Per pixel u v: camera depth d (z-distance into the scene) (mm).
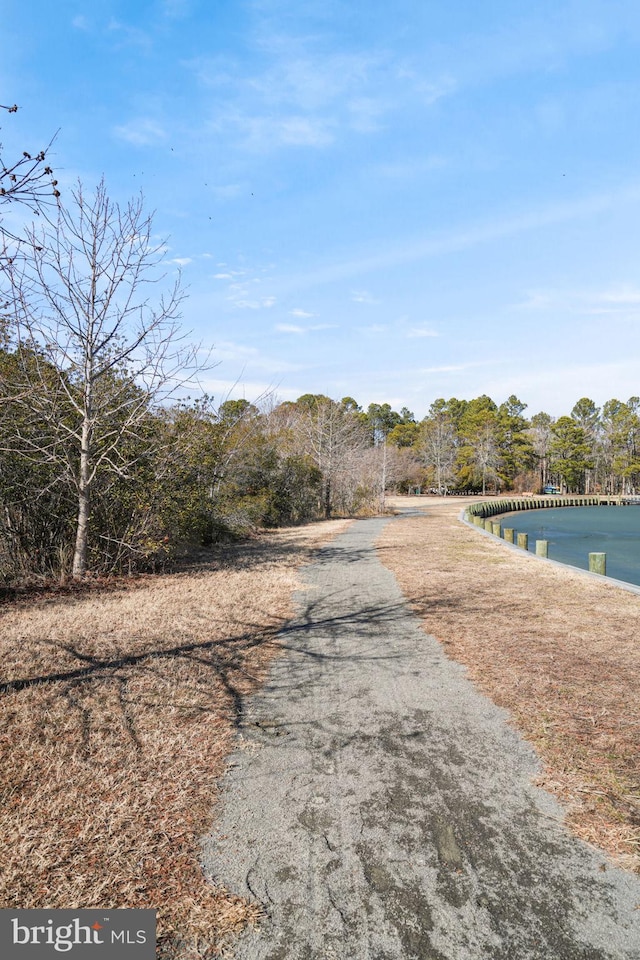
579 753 3646
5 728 3859
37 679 4762
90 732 3838
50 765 3389
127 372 10016
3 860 2559
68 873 2496
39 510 9672
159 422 11094
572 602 8172
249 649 5824
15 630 6219
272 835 2811
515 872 2549
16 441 8844
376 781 3318
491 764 3518
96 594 8383
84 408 9594
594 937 2191
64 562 9703
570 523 36969
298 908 2346
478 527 22562
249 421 21219
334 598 8422
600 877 2521
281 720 4176
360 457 36031
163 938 2180
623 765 3490
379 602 8156
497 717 4215
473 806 3062
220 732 3930
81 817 2904
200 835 2809
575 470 76562
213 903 2357
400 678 5043
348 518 29531
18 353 9180
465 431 76500
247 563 12094
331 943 2170
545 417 82188
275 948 2146
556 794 3182
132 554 10477
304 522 26328
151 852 2660
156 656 5457
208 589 8883
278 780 3330
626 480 82812
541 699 4539
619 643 6078
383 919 2287
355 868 2580
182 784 3246
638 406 83438
